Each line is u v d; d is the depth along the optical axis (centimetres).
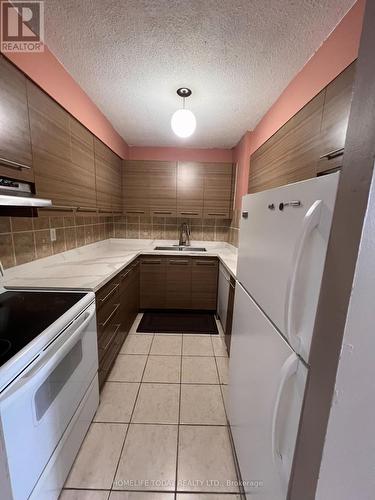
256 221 101
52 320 98
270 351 81
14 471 71
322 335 52
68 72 151
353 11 98
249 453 96
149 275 291
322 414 50
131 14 107
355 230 43
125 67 146
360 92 43
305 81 138
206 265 291
